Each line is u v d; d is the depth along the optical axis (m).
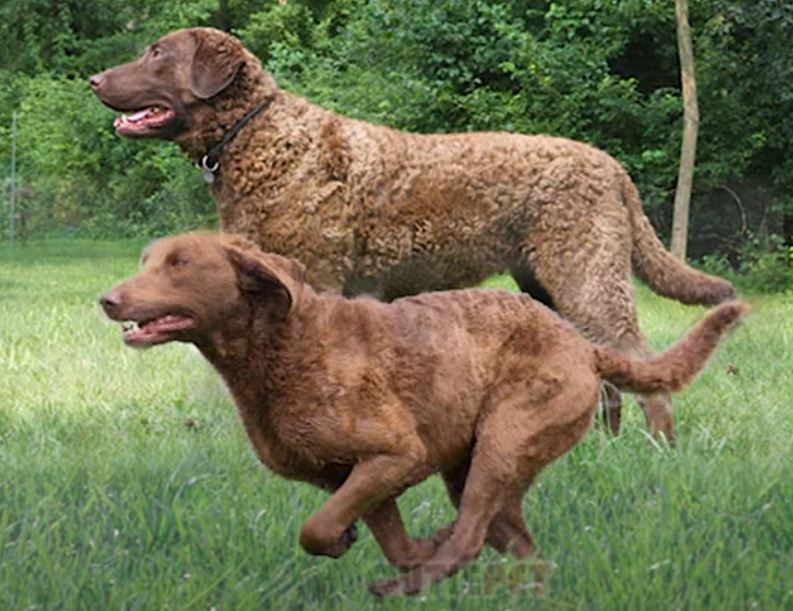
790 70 24.31
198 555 5.79
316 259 8.95
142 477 7.09
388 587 5.35
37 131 40.41
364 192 8.98
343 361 5.23
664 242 26.12
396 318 5.43
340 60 28.83
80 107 40.28
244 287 5.23
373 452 5.20
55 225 37.81
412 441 5.25
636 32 25.67
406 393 5.32
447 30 24.83
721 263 24.08
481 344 5.52
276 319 5.22
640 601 5.12
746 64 25.14
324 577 5.60
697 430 8.96
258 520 6.17
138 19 46.06
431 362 5.37
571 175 9.21
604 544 5.90
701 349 5.90
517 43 24.72
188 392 10.44
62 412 9.76
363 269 9.09
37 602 5.14
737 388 10.57
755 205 26.03
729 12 24.17
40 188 37.97
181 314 5.20
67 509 6.42
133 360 12.09
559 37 25.28
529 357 5.56
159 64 8.91
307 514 6.44
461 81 25.17
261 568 5.64
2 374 11.48
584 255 9.19
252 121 8.95
